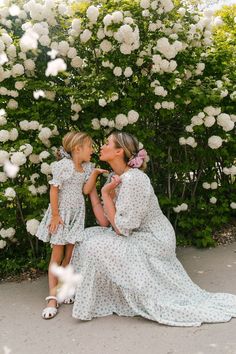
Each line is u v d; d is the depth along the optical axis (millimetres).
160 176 4461
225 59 4371
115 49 3859
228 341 2631
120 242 3021
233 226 4750
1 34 3695
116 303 3070
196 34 4059
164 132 4281
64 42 3768
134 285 2941
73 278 3010
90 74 3996
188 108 4176
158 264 3053
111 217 3133
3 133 3525
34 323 2971
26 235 3959
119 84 3979
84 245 3031
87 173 3416
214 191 4578
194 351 2541
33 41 3662
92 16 3670
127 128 3939
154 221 3188
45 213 3465
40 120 3773
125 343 2666
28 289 3502
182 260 3947
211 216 4531
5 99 3758
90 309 2957
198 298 3074
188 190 4590
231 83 4324
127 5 3863
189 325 2814
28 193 3600
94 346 2656
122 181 3061
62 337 2777
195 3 4266
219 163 4750
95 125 3859
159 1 3822
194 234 4324
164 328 2818
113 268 2982
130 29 3549
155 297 2947
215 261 3898
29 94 3898
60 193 3334
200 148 4270
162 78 3957
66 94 3777
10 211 3762
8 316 3082
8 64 3717
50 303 3137
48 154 3584
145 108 4035
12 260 3850
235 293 3270
